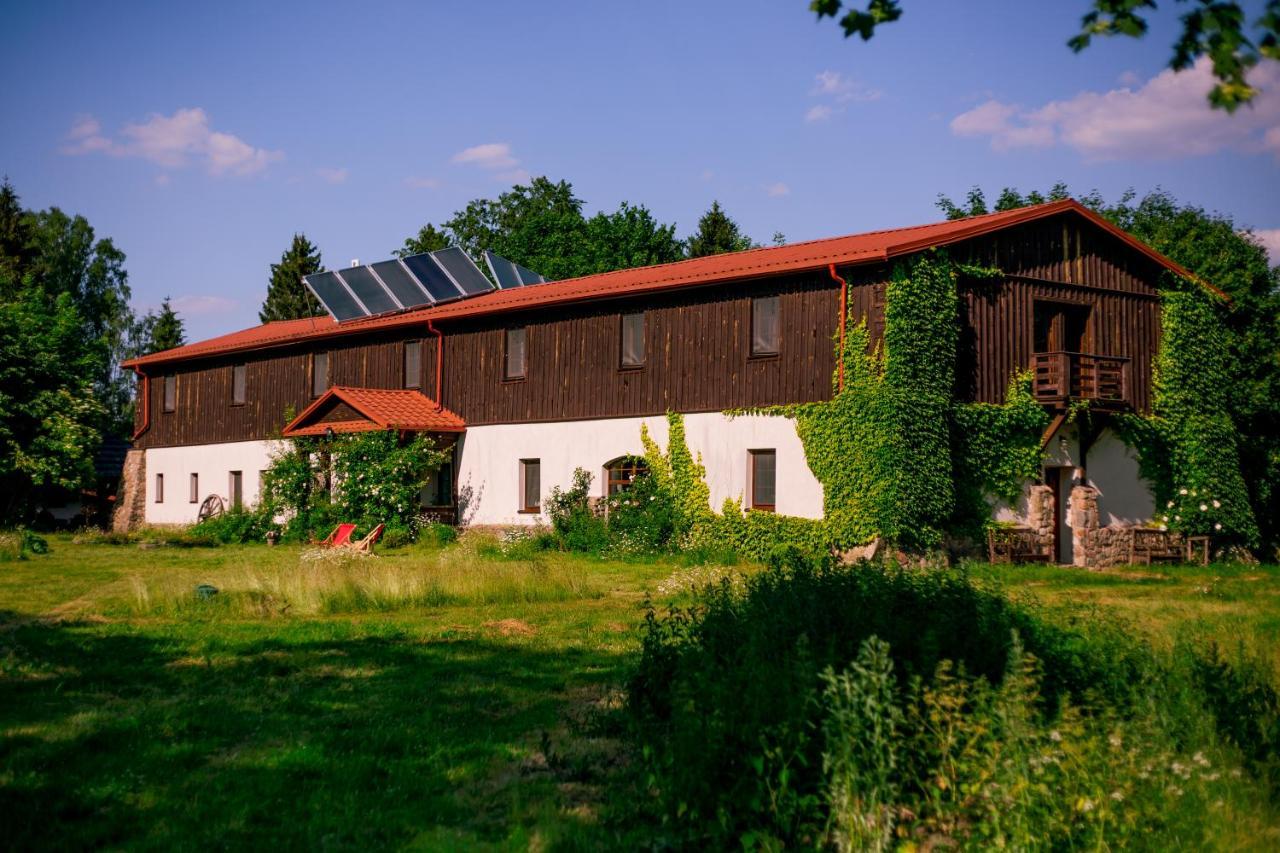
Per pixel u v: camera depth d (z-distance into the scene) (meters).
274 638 13.91
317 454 33.84
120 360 70.44
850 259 23.66
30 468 33.88
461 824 7.09
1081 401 25.64
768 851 6.26
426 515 31.83
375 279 35.75
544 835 6.74
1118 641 8.32
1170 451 28.86
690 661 8.28
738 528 25.53
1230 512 28.73
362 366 35.75
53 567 23.52
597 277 34.00
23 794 7.45
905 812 6.48
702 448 26.64
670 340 27.59
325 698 10.48
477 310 31.50
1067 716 6.71
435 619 15.81
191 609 16.25
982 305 25.23
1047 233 26.61
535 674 11.68
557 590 18.27
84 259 65.88
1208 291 29.48
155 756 8.38
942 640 7.61
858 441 23.52
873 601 8.44
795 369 25.08
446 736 9.07
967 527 24.59
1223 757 7.08
